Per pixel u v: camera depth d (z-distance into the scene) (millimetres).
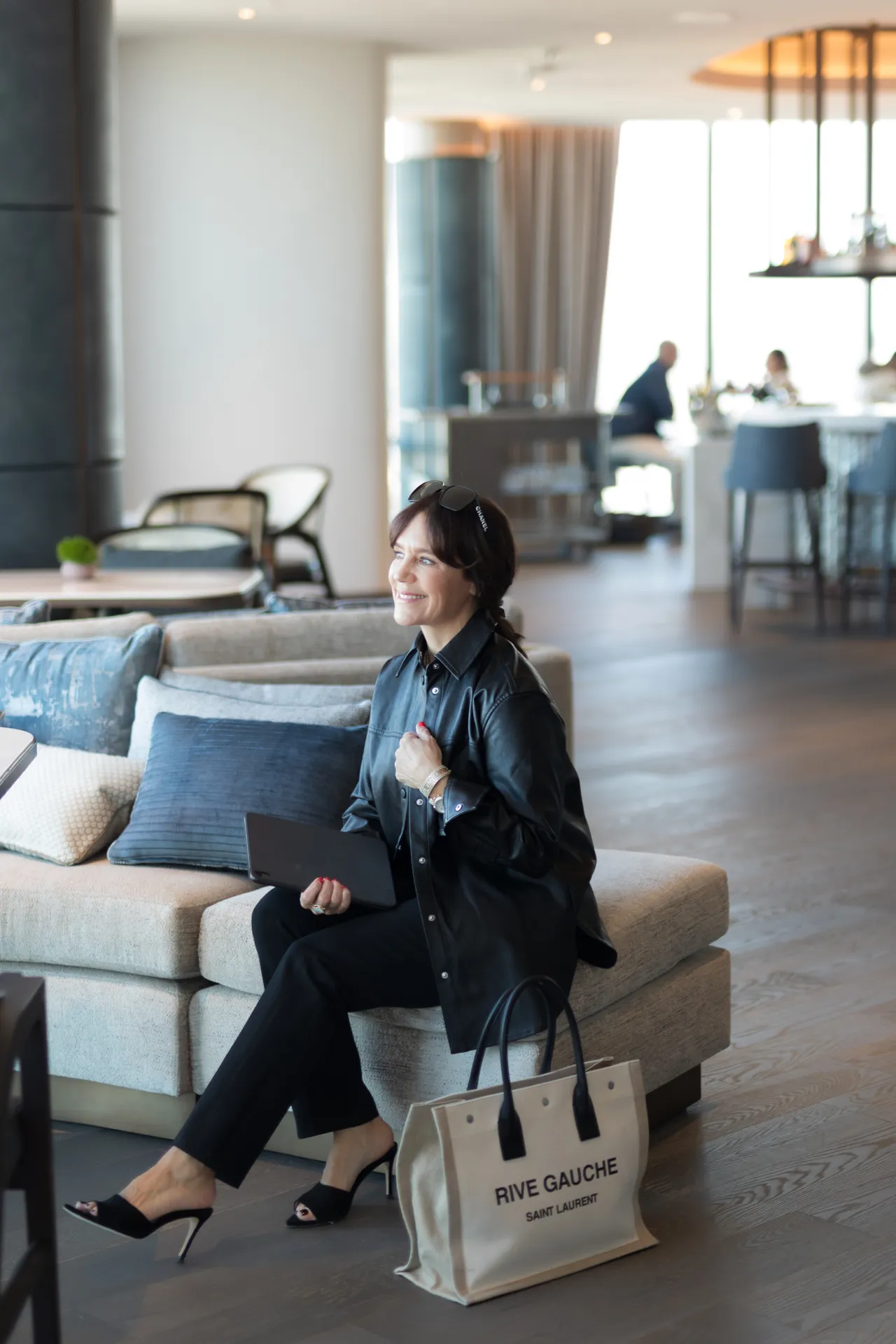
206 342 9578
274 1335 2277
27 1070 1964
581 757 6051
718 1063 3254
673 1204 2654
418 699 2633
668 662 8039
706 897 3018
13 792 3176
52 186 6266
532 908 2529
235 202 9492
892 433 8578
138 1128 2947
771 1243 2518
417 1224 2396
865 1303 2332
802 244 9727
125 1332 2291
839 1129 2939
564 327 14203
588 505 12680
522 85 11648
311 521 9219
